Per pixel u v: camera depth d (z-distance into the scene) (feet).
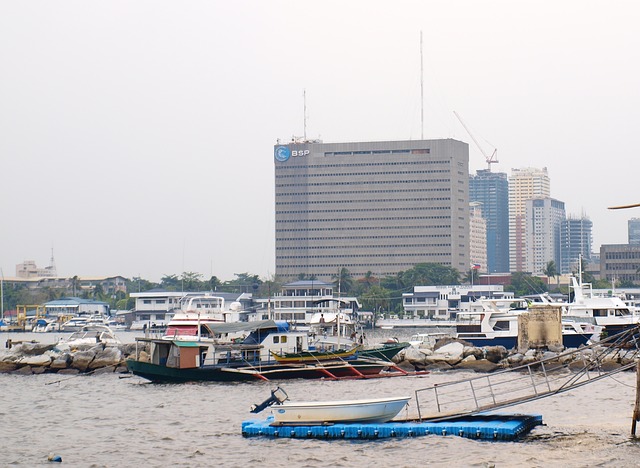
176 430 266.77
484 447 226.79
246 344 405.80
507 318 528.63
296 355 406.00
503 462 211.41
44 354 484.74
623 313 580.30
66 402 344.28
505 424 241.14
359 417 245.86
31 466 219.20
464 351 465.47
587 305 582.35
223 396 347.15
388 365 421.59
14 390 391.04
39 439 256.73
